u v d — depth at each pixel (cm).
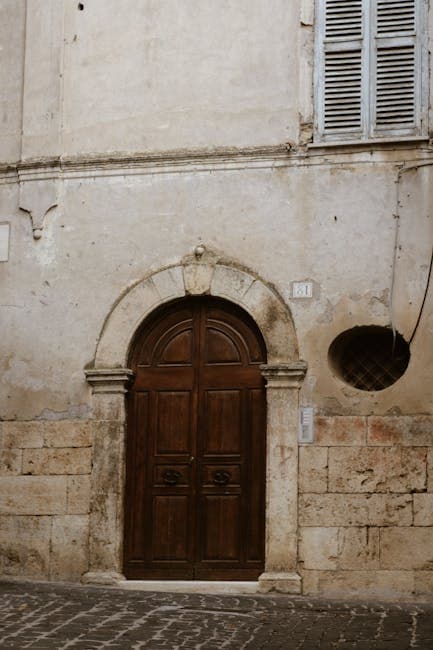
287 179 1222
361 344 1211
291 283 1205
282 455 1177
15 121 1317
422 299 1172
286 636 894
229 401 1222
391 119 1218
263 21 1255
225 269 1222
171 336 1247
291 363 1184
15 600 1042
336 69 1235
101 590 1145
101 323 1251
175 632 895
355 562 1145
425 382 1157
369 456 1158
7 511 1240
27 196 1291
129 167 1266
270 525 1167
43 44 1308
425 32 1224
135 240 1255
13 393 1263
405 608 1062
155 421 1235
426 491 1140
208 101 1255
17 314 1278
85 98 1290
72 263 1270
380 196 1198
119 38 1290
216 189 1239
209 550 1202
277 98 1238
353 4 1243
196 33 1270
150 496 1223
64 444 1236
